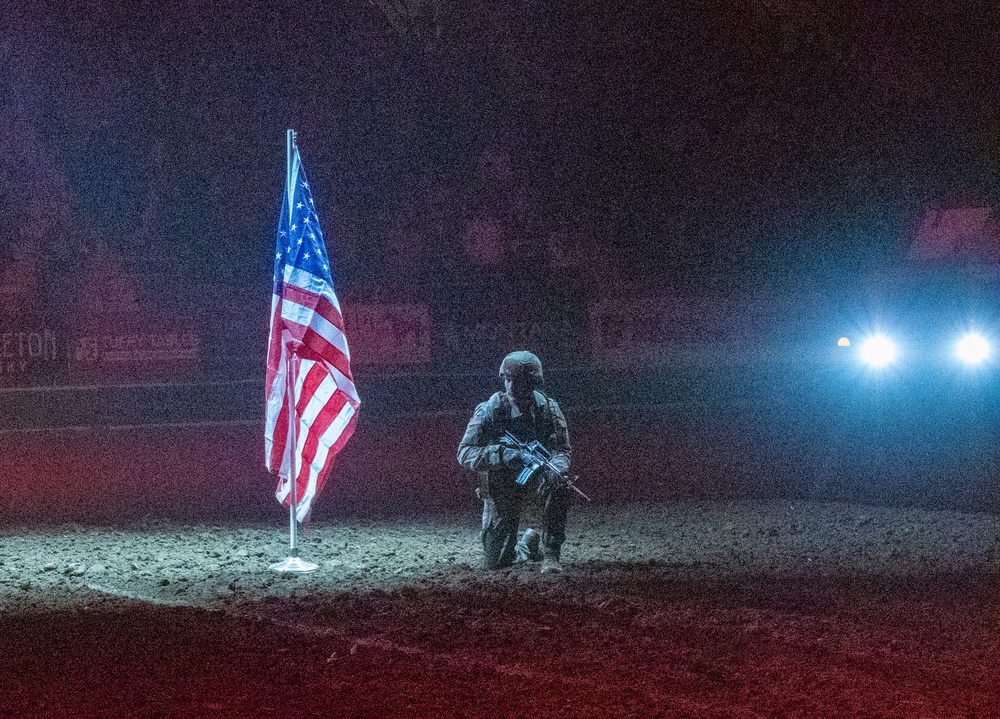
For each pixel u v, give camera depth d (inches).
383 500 1192.8
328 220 2472.9
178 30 2454.5
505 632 590.9
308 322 804.6
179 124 2468.0
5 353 2170.3
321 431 814.5
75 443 1744.6
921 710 465.7
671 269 2405.3
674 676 512.1
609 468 1387.8
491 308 2269.9
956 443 1378.0
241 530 1007.6
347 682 506.9
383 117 2507.4
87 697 491.8
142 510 1131.9
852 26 2377.0
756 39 2436.0
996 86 2332.7
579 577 748.0
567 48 2496.3
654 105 2486.5
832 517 1004.6
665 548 877.8
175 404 2121.1
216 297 2276.1
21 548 914.1
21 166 2372.0
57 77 2420.0
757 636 583.2
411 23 2496.3
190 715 465.4
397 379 2180.1
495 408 796.0
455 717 459.5
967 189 2263.8
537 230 2454.5
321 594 701.9
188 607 661.9
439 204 2474.2
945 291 1550.2
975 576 740.7
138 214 2397.9
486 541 787.4
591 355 2242.9
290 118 2519.7
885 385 1524.4
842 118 2390.5
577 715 460.8
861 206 2279.8
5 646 578.9
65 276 2300.7
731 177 2431.1
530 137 2502.5
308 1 2469.2
